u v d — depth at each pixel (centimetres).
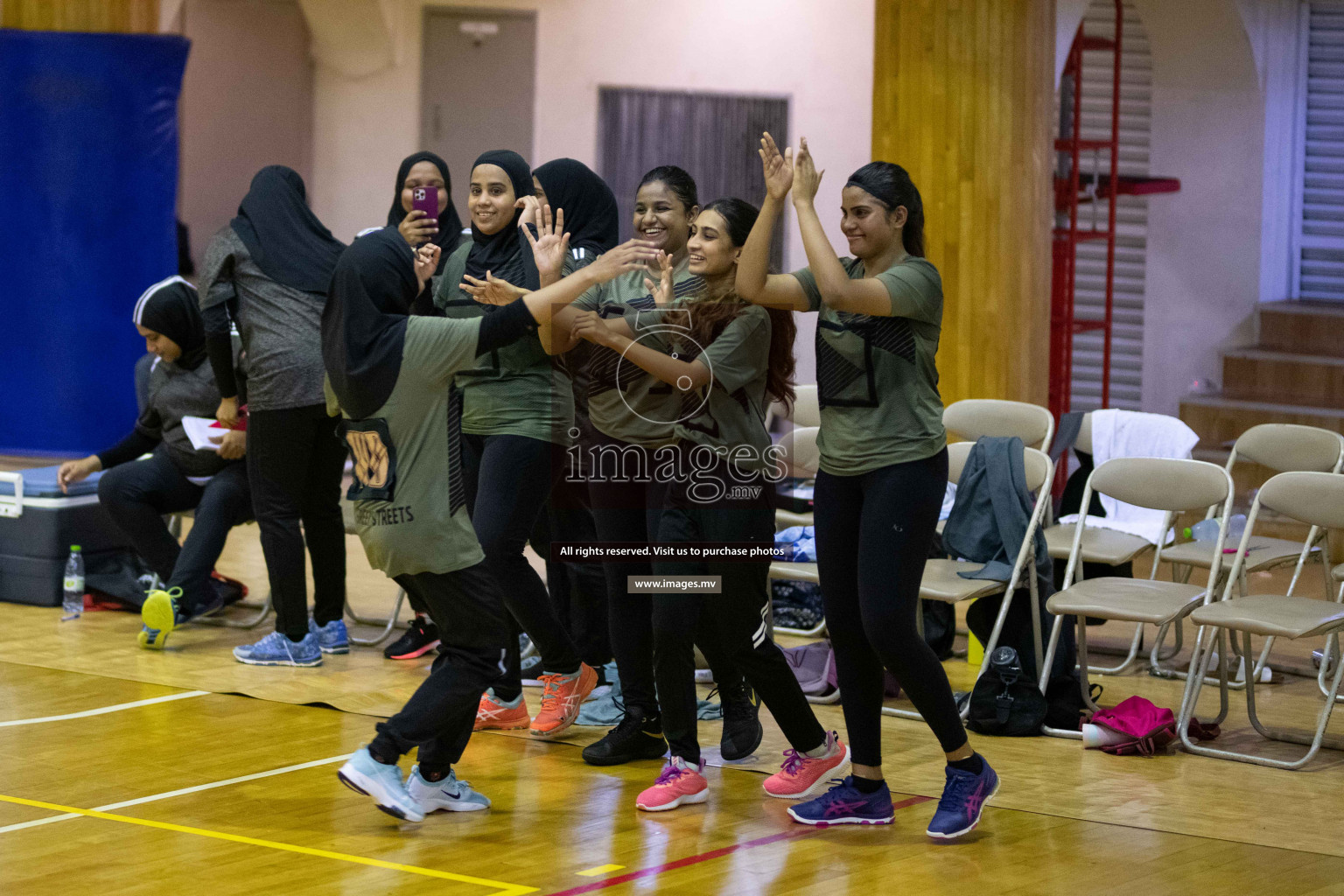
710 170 1495
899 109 1041
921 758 625
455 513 509
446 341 489
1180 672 779
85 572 891
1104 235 1266
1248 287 1425
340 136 1537
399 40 1516
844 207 507
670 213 570
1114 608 646
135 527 834
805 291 512
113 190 1141
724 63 1482
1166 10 1384
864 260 513
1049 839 527
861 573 502
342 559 788
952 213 1034
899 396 501
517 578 604
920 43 1028
